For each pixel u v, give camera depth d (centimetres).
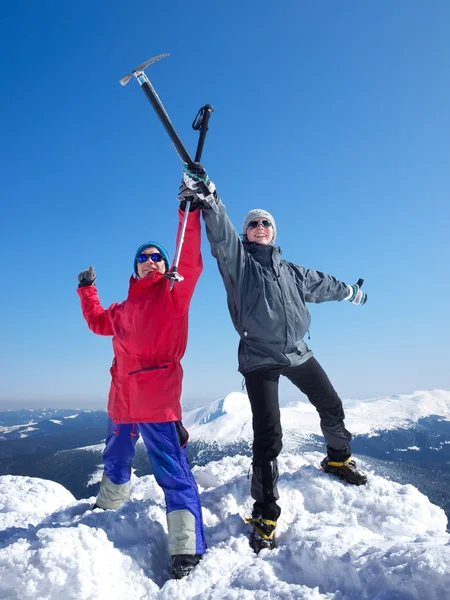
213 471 414
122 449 318
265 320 313
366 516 319
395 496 337
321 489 344
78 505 343
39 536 240
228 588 216
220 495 336
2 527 324
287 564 233
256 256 339
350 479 354
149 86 257
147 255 326
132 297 304
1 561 221
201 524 265
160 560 262
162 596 221
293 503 333
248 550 269
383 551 203
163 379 281
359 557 207
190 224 275
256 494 292
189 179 264
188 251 276
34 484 441
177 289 279
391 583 178
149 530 274
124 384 291
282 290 328
